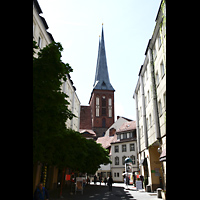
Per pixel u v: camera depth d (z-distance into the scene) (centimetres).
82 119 6681
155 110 1808
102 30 11050
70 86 3012
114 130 6544
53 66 701
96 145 2606
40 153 850
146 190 2139
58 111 782
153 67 1938
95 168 2619
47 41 1916
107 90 9612
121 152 4984
